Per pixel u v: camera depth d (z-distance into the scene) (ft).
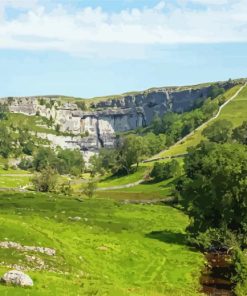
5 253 197.67
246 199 279.90
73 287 148.66
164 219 400.67
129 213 420.77
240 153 301.22
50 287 143.02
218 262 260.01
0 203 422.00
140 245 285.84
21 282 138.41
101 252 252.21
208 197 304.50
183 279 225.97
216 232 286.87
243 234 279.90
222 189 292.81
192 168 488.85
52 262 201.77
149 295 171.83
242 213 283.18
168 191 604.49
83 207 432.25
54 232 275.80
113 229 327.26
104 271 223.10
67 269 198.49
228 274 234.79
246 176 284.82
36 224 292.81
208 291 208.13
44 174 622.54
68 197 500.33
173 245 294.66
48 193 547.90
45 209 403.34
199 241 287.69
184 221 394.11
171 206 492.54
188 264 252.42
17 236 225.15
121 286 187.11
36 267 187.01
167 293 193.57
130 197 585.22
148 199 563.89
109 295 147.54
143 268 239.30
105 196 592.60
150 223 371.35
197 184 316.19
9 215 316.60
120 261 244.83
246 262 220.23
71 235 278.26
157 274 230.89
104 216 388.37
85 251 247.50
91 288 150.92
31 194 498.28
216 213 301.22
